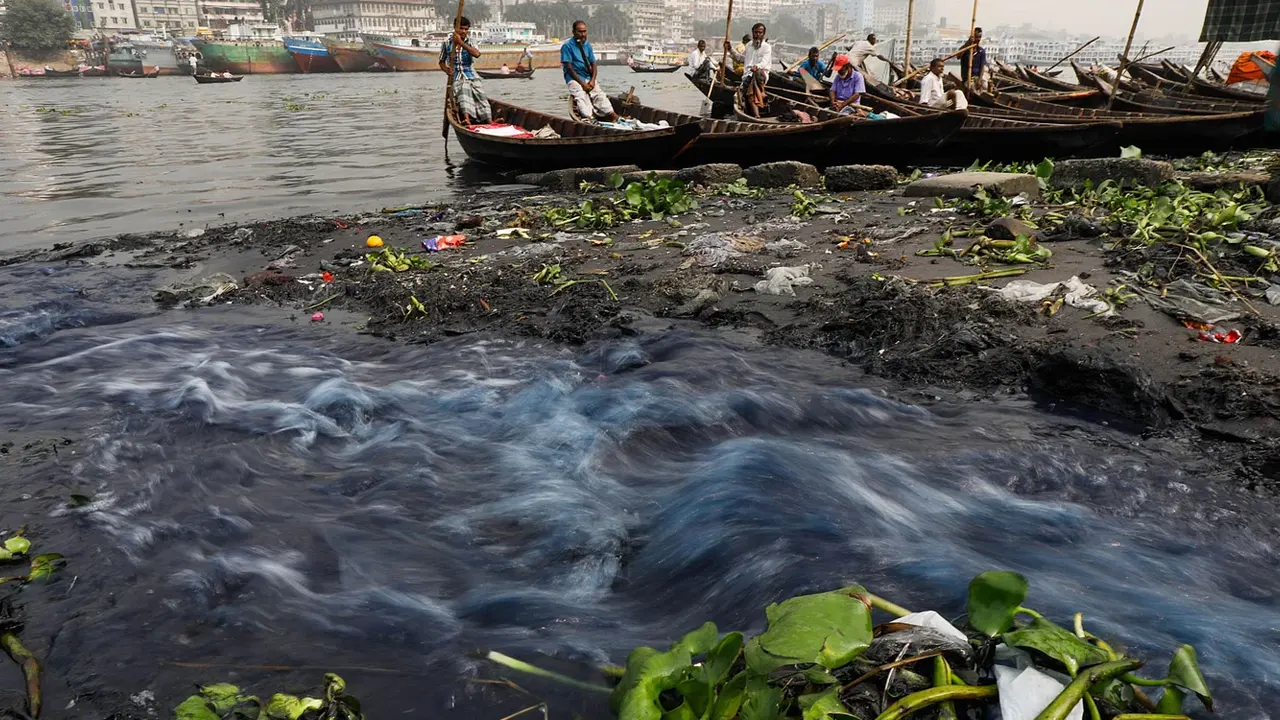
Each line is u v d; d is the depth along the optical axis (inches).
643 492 155.9
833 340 220.8
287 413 195.0
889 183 447.2
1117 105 730.8
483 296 268.4
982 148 567.5
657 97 1616.6
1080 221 287.4
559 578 129.5
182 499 155.9
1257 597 116.6
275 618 119.3
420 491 157.8
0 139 877.8
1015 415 177.5
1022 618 105.7
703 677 88.0
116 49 3870.6
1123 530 134.7
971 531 136.5
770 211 390.0
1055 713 80.7
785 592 118.0
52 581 128.0
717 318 240.7
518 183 543.2
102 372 224.4
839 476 152.3
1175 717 83.4
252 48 3811.5
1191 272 235.6
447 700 102.0
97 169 626.5
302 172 606.2
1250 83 879.7
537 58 4421.8
